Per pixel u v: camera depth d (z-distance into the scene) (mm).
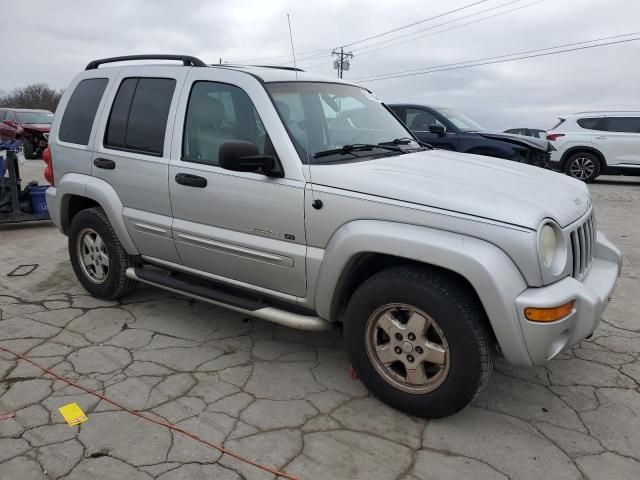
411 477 2469
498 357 3623
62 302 4508
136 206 3947
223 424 2838
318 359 3584
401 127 4266
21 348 3660
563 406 3061
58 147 4496
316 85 3746
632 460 2605
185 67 3773
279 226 3166
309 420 2889
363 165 3145
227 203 3367
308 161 3131
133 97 4016
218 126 3488
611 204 9898
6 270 5426
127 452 2604
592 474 2506
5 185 7180
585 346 3793
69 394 3098
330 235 2980
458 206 2646
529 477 2482
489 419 2928
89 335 3879
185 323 4113
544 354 2580
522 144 9320
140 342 3779
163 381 3260
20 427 2785
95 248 4426
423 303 2709
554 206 2842
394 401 2943
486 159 3771
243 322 4148
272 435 2754
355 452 2637
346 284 3078
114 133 4094
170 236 3746
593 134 12992
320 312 3146
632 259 5996
